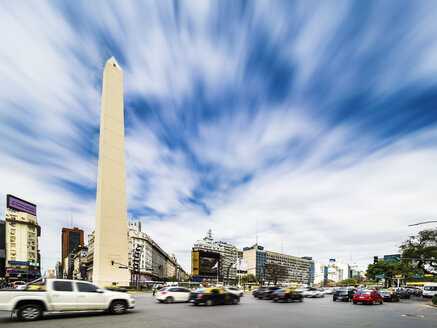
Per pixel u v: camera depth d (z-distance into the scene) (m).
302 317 15.08
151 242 116.69
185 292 24.95
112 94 58.16
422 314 18.75
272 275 135.88
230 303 23.03
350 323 13.18
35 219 98.44
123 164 57.41
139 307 18.72
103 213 52.44
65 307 12.62
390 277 78.88
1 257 83.75
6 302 11.66
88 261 113.06
